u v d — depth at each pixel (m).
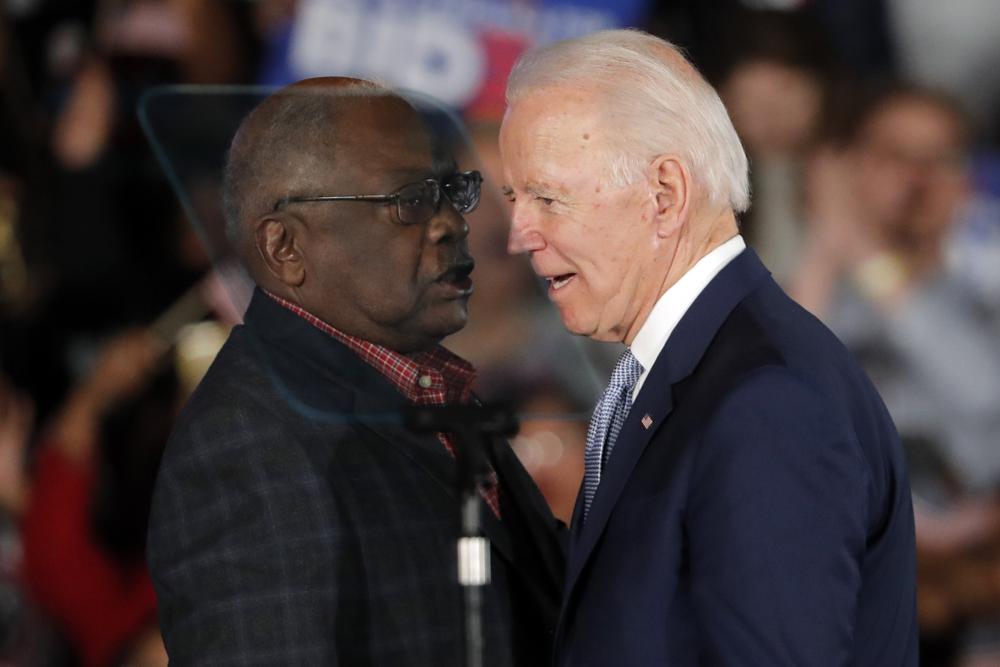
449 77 13.53
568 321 6.75
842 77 13.98
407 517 6.71
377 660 6.51
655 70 6.53
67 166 15.12
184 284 14.83
